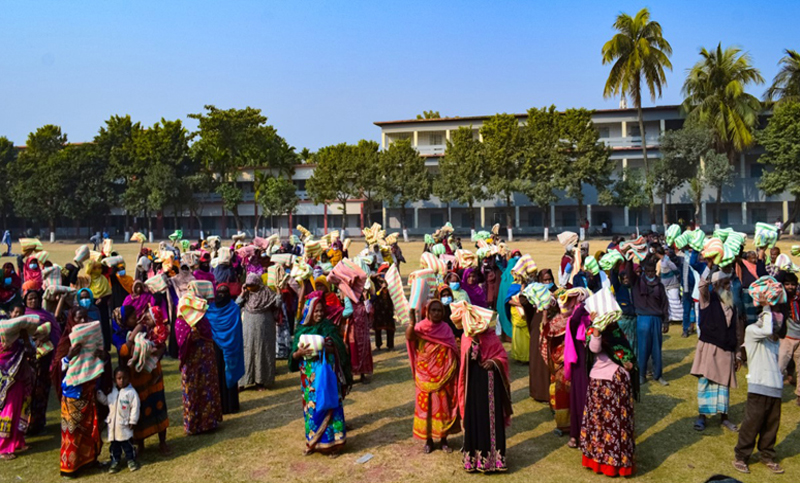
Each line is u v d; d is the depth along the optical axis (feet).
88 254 34.94
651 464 19.81
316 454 21.21
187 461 20.74
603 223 176.14
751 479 18.52
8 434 21.33
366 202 191.11
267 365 29.68
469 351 19.17
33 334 22.04
